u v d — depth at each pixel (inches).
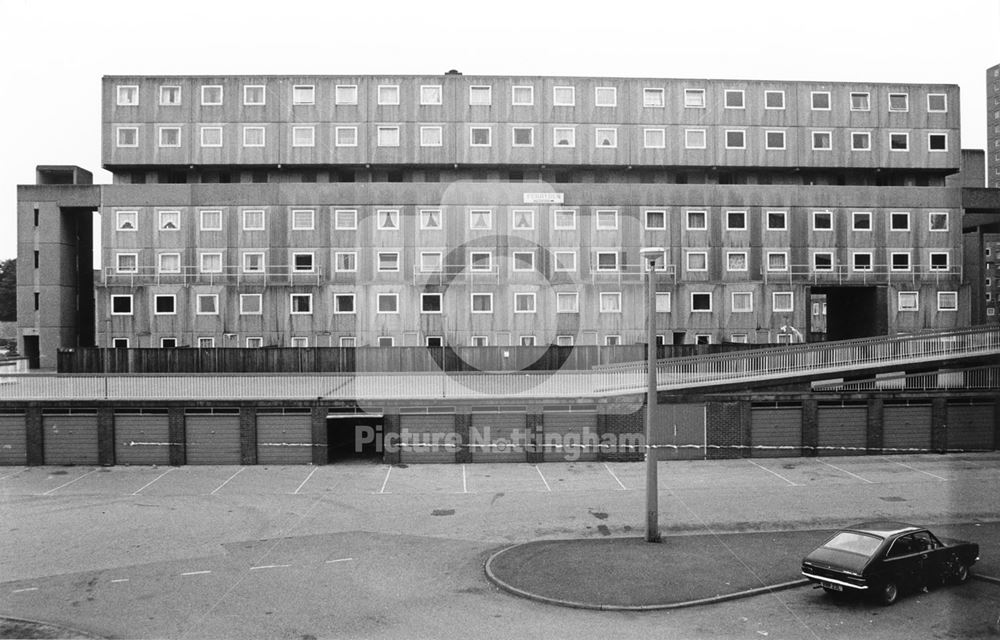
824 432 1214.3
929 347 1310.3
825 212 1766.7
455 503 941.8
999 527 815.7
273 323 1700.3
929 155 1846.7
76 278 1942.7
